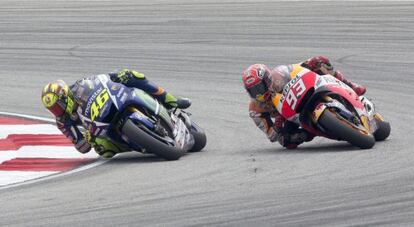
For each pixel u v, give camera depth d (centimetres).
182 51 6153
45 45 6625
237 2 8281
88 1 9075
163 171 3186
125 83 3478
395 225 2303
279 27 6762
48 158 3625
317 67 3503
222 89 5047
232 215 2481
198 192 2792
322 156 3266
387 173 2889
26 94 5197
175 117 3528
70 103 3434
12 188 3088
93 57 6128
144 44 6481
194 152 3606
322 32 6444
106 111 3366
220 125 4203
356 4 7650
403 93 4638
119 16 7819
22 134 4116
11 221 2553
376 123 3481
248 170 3106
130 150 3459
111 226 2436
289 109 3366
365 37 6172
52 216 2581
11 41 6831
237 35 6575
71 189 2977
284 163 3189
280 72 3406
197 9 7994
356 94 3409
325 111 3291
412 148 3322
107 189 2930
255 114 3503
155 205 2647
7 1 9338
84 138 3478
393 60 5469
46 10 8419
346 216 2408
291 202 2584
